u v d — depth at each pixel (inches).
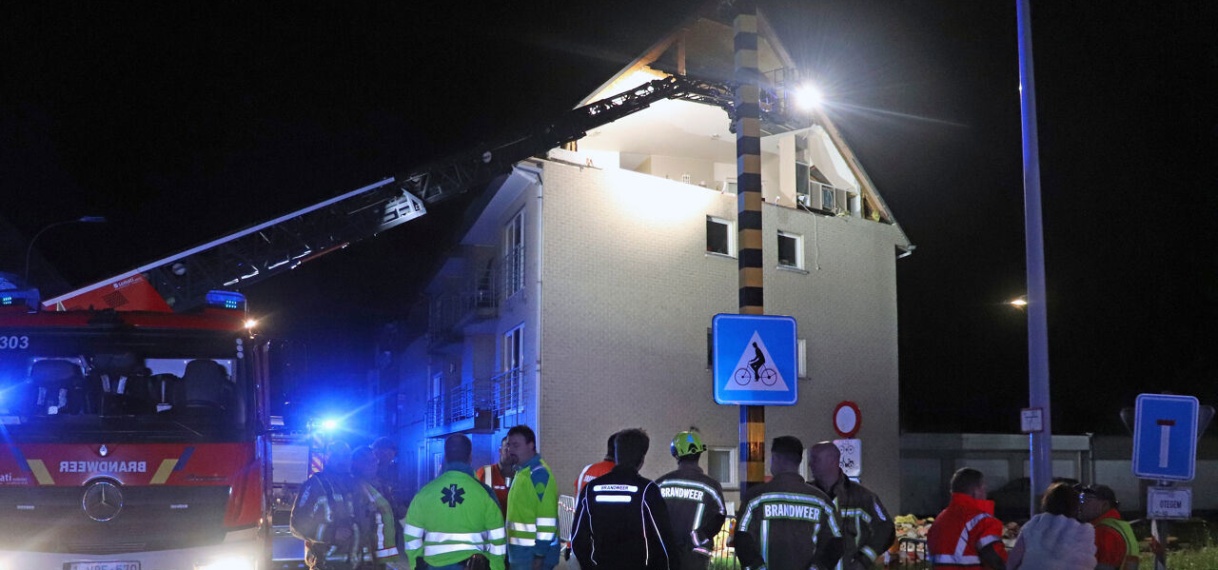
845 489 274.2
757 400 350.0
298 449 636.1
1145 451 340.8
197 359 374.3
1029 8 539.5
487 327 980.6
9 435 350.6
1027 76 534.0
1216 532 884.6
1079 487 305.4
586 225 822.5
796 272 917.8
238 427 369.4
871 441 941.8
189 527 352.8
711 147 922.1
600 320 815.1
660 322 842.2
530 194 832.9
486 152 712.4
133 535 347.6
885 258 992.2
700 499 279.1
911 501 1085.8
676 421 836.0
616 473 246.1
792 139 941.2
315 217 639.1
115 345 369.7
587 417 797.9
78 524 345.4
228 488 359.9
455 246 1071.0
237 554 357.7
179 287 577.0
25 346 365.4
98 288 461.4
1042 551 263.6
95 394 362.3
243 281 607.2
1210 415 342.3
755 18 388.2
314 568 342.6
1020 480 1153.4
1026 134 527.2
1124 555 291.1
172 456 355.9
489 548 278.8
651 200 854.5
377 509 349.1
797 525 244.4
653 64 826.8
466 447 287.7
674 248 859.4
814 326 922.7
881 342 968.3
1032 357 498.9
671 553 241.4
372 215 666.8
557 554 289.3
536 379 788.6
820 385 914.7
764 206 908.6
